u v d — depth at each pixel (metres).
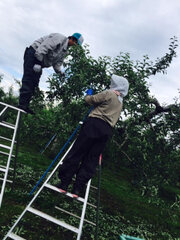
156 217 6.59
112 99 3.00
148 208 7.30
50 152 9.86
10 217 3.69
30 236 3.36
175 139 6.30
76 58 6.00
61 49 3.82
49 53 3.74
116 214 5.71
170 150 6.12
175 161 5.96
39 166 7.95
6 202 4.21
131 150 5.60
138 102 5.90
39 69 3.63
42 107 6.38
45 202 4.72
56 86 6.04
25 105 3.74
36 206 4.46
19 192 4.84
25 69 3.72
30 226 3.66
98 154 2.99
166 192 10.43
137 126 5.94
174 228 6.12
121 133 6.11
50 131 6.05
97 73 5.80
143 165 5.65
